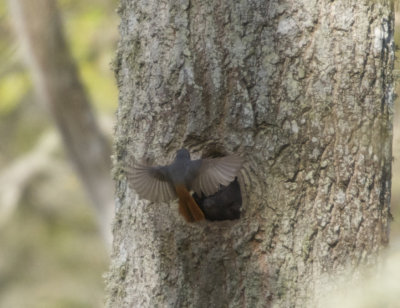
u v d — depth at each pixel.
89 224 25.80
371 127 7.75
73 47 18.81
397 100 9.45
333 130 7.67
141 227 8.07
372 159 7.75
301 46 7.66
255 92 7.68
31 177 22.34
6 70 19.25
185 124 7.83
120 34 8.49
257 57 7.68
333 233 7.64
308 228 7.63
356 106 7.70
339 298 7.57
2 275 25.66
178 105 7.86
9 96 19.45
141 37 8.12
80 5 19.17
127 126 8.24
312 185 7.64
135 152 8.10
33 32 16.06
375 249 7.76
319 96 7.66
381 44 7.84
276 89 7.66
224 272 7.71
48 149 22.22
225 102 7.73
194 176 6.90
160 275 7.93
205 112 7.77
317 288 7.59
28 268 25.75
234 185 7.76
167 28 7.92
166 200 7.01
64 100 16.55
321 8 7.68
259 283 7.64
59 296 24.88
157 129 7.96
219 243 7.70
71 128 16.77
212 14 7.77
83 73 18.73
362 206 7.71
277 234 7.64
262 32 7.69
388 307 6.41
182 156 7.05
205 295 7.75
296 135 7.64
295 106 7.64
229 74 7.72
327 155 7.66
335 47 7.68
